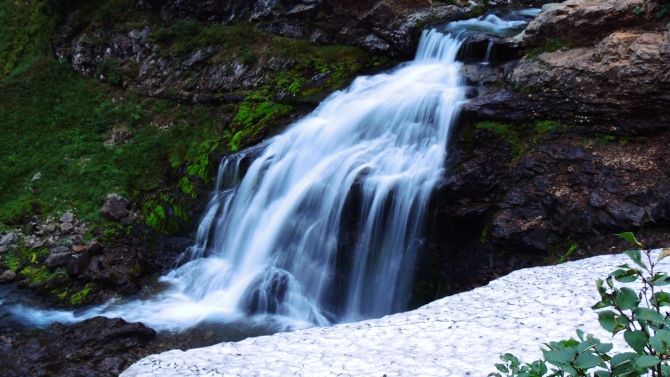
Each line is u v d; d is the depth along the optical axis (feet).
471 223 30.96
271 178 38.68
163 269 39.68
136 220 42.52
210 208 40.96
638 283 19.40
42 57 57.47
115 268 38.22
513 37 37.55
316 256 34.42
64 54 57.31
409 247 32.17
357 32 47.88
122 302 35.65
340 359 16.66
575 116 31.12
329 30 49.08
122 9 56.49
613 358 7.76
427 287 31.71
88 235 41.09
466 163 32.27
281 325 32.50
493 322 18.21
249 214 38.40
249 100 46.98
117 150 48.52
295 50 48.78
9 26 62.80
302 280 34.50
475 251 30.86
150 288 37.37
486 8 47.19
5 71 59.41
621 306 8.17
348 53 47.67
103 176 46.06
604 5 32.24
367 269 33.01
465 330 17.84
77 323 31.42
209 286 36.63
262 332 31.83
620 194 28.12
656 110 28.94
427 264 31.78
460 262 31.14
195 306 35.04
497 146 32.37
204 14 54.24
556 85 31.65
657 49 28.53
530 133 32.14
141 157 47.16
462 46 40.24
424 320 19.16
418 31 44.11
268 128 43.78
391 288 32.40
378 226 32.94
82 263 37.83
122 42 55.26
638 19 31.14
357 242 33.40
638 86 28.78
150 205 43.45
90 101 53.62
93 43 55.67
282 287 34.53
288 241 35.68
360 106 39.75
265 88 47.29
